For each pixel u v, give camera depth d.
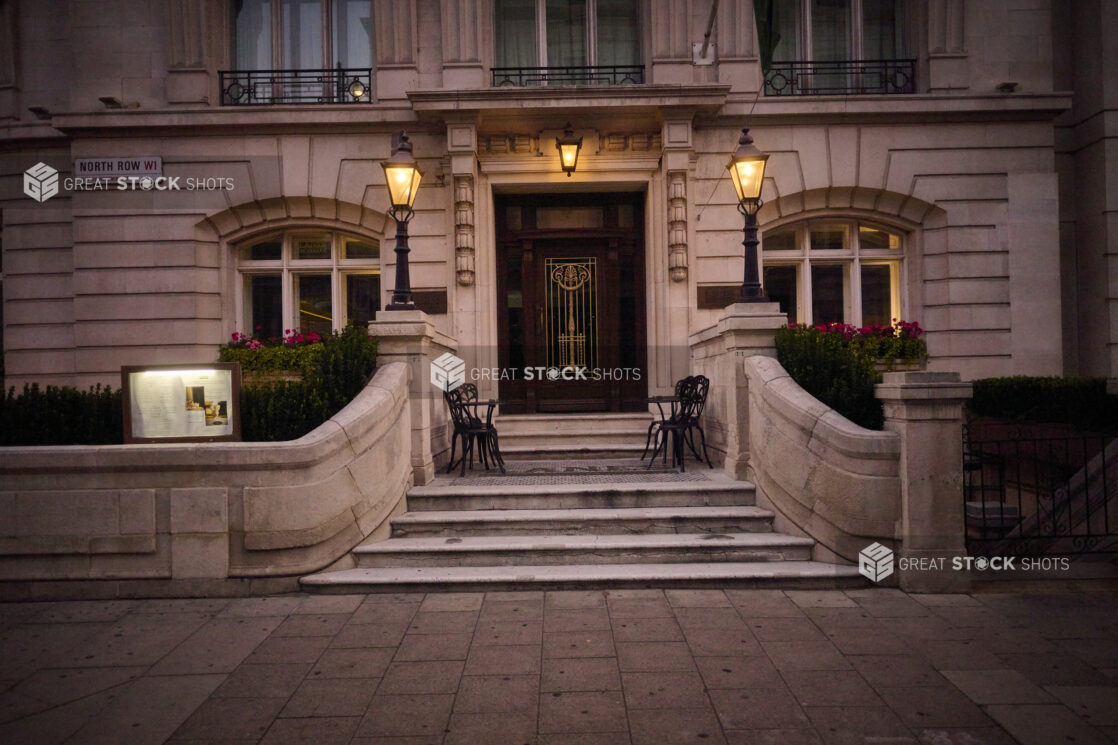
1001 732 3.12
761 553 5.47
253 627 4.52
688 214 9.22
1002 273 9.30
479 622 4.54
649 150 9.33
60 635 4.41
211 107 9.30
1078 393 7.05
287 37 9.88
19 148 9.73
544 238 9.85
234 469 5.15
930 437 5.07
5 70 9.73
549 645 4.15
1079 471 5.91
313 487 5.25
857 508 5.22
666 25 9.36
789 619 4.54
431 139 9.36
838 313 9.89
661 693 3.53
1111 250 9.11
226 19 9.73
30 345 9.66
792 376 6.20
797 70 9.66
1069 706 3.34
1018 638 4.20
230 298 9.69
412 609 4.80
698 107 8.90
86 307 9.29
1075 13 9.63
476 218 9.34
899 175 9.36
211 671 3.85
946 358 9.33
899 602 4.86
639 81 9.64
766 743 3.05
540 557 5.48
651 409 9.32
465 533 5.88
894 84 9.59
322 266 9.83
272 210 9.59
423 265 9.34
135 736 3.15
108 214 9.30
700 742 3.07
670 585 5.13
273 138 9.41
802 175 9.37
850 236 9.84
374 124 9.31
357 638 4.30
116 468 5.14
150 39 9.48
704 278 9.27
